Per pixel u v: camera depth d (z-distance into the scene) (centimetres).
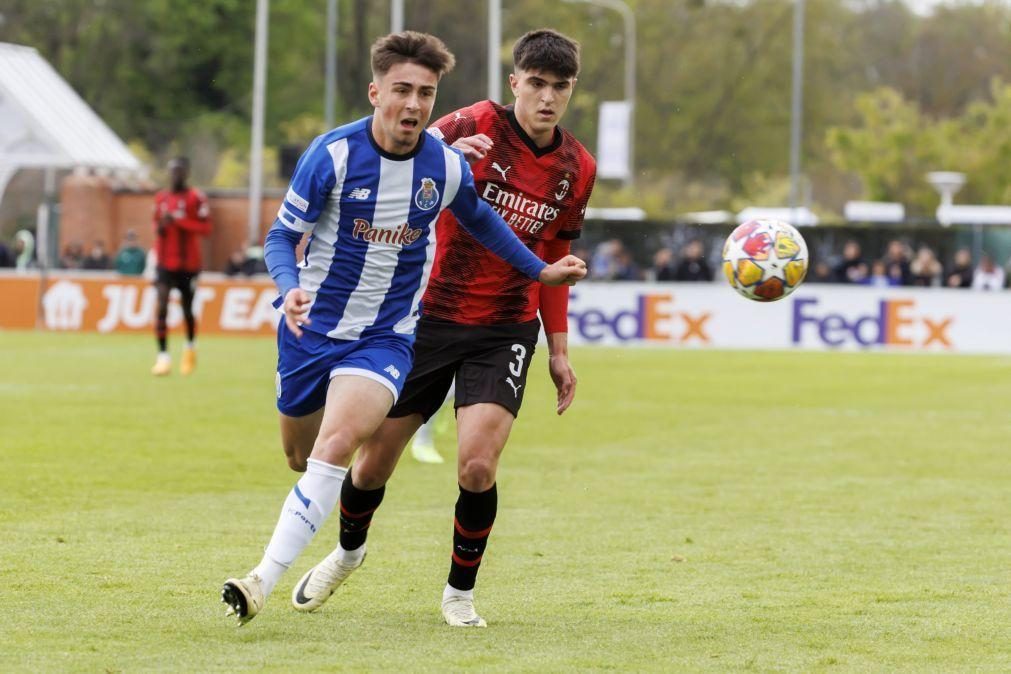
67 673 1811
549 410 5566
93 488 3412
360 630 2089
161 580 2403
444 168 2102
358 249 2088
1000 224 10406
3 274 9925
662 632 2094
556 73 2248
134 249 9994
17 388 5931
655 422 5159
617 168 15375
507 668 1872
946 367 7856
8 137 12369
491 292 2253
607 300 9544
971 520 3142
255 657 1909
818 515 3192
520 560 2656
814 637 2069
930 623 2162
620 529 2992
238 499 3294
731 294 9406
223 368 7050
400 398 2242
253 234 12762
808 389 6512
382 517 3114
